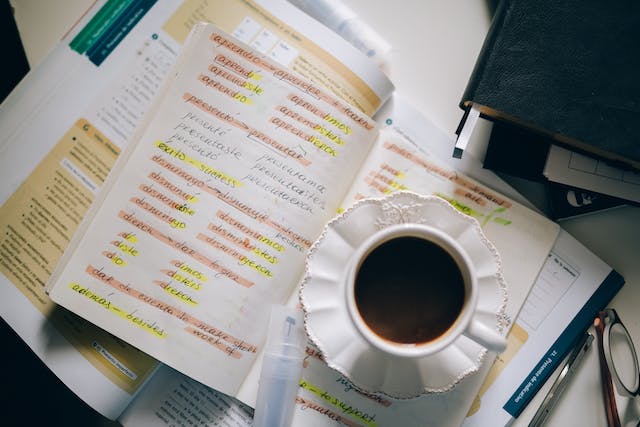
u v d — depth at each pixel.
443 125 0.51
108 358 0.49
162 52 0.49
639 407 0.50
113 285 0.46
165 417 0.50
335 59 0.49
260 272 0.47
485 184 0.49
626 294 0.50
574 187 0.47
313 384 0.48
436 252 0.43
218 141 0.47
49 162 0.49
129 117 0.49
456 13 0.51
